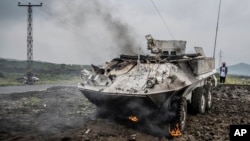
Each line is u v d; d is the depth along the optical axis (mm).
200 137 8312
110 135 8086
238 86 20047
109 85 9031
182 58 10242
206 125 9695
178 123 8500
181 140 8008
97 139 7688
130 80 8812
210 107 12547
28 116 10320
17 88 24766
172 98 8742
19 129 8672
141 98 8055
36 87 26312
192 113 11227
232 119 10609
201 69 11203
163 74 8766
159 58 9609
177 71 9383
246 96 16578
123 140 7715
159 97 8148
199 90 10938
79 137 7715
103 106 9219
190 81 9594
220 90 18547
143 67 9258
